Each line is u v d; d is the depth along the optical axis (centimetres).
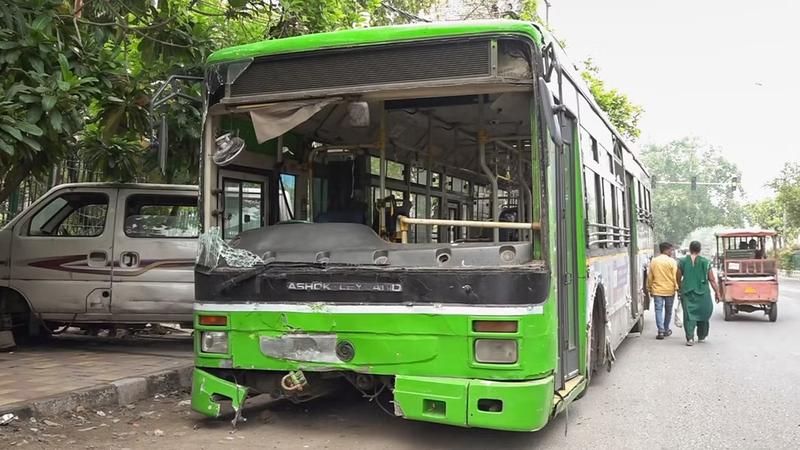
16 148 666
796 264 5000
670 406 714
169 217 897
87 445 528
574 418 658
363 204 696
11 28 678
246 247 573
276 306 539
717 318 1753
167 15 889
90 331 1072
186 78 602
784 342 1250
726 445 573
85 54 775
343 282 521
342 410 662
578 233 646
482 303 486
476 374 487
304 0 1004
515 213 739
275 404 686
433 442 558
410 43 523
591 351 728
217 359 560
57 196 903
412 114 667
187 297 870
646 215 1560
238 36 1056
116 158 937
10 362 795
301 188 712
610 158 947
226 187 624
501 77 505
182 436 565
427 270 501
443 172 842
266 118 563
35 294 877
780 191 4000
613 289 906
